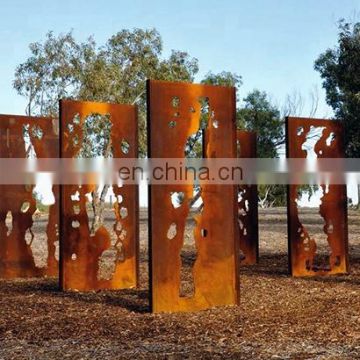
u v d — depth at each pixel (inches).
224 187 335.6
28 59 957.8
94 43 967.6
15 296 392.2
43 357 235.3
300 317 307.3
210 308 330.3
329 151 490.9
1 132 492.7
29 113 955.3
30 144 498.6
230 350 241.4
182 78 1001.5
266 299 362.3
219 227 334.0
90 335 271.7
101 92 953.5
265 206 1822.1
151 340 260.5
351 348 244.2
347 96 687.7
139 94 983.6
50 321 305.1
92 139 921.5
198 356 232.5
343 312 319.9
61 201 416.8
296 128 484.7
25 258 500.4
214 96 330.6
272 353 236.7
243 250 575.2
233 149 335.0
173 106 319.3
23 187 501.4
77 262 419.2
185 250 697.0
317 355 233.5
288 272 500.4
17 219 499.2
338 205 496.4
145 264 566.6
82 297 384.5
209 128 330.3
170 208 321.4
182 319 303.4
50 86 957.2
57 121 502.3
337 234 494.3
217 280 334.0
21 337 270.1
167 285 322.3
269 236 884.0
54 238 510.0
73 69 953.5
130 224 430.3
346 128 685.9
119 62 986.1
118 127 422.9
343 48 682.2
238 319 302.5
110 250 685.3
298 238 483.8
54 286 441.7
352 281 446.9
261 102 1408.7
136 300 368.5
